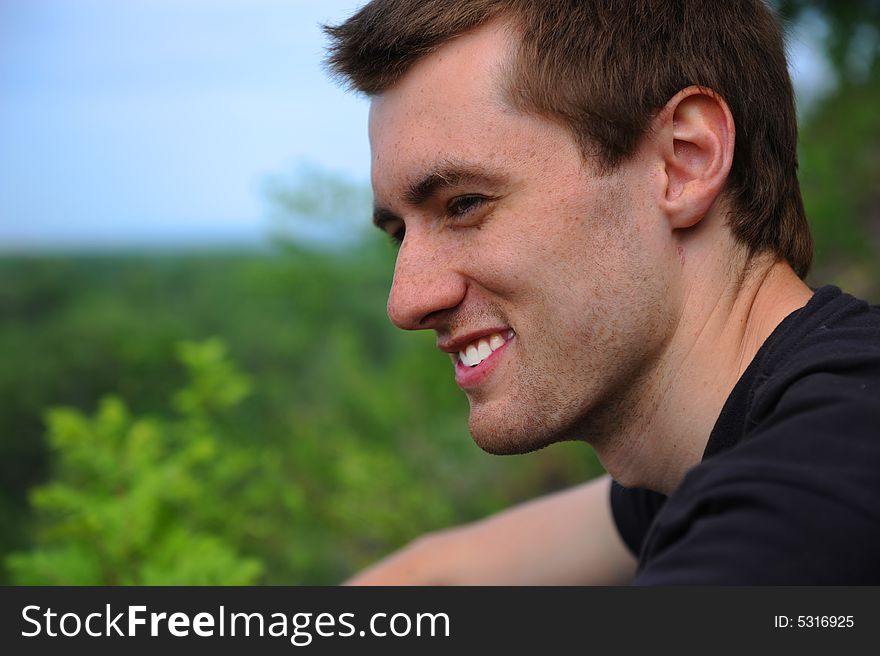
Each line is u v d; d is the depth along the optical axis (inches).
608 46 47.5
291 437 134.9
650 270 48.3
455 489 145.9
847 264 161.6
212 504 96.0
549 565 71.6
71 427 87.1
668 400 49.8
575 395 48.6
